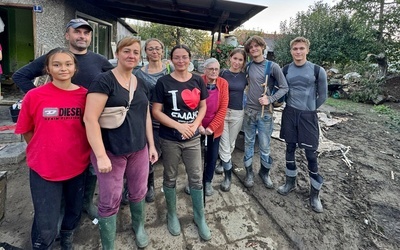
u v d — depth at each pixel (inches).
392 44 390.9
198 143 84.2
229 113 107.8
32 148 61.5
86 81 79.2
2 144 134.3
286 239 87.8
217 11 231.1
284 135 106.6
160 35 780.0
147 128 77.4
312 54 442.0
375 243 88.9
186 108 79.4
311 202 104.7
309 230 92.1
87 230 85.8
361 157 159.5
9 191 102.2
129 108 65.2
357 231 93.8
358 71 400.5
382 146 183.0
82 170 67.1
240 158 144.9
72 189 68.0
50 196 62.4
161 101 80.4
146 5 237.8
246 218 97.0
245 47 106.2
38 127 60.3
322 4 487.5
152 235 85.2
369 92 346.0
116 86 62.4
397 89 381.7
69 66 61.1
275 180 124.3
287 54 492.7
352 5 424.5
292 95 101.3
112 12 329.7
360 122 245.9
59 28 227.0
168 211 88.0
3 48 307.1
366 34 397.4
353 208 107.3
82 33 78.4
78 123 63.7
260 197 109.3
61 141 61.5
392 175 138.4
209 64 93.4
